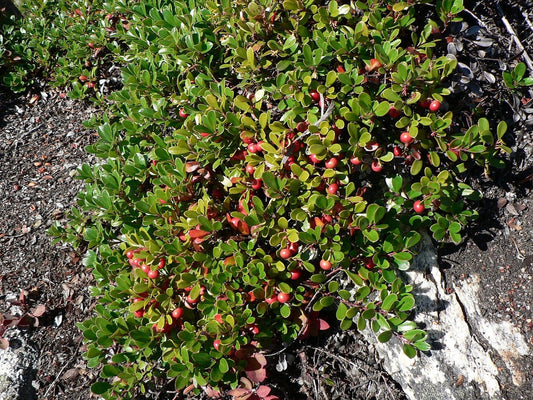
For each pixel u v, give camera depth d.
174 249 0.40
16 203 0.65
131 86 0.47
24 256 0.59
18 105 0.77
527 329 0.39
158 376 0.44
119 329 0.40
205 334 0.39
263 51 0.44
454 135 0.40
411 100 0.37
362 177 0.43
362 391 0.43
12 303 0.54
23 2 0.92
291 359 0.44
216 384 0.40
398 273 0.42
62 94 0.77
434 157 0.38
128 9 0.60
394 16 0.42
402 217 0.40
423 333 0.37
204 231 0.39
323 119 0.38
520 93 0.42
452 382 0.39
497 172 0.43
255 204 0.39
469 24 0.44
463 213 0.39
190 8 0.49
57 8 0.81
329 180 0.39
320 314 0.46
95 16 0.72
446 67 0.38
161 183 0.43
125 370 0.41
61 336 0.53
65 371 0.50
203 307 0.39
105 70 0.71
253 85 0.45
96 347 0.41
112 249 0.48
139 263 0.42
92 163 0.67
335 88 0.42
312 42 0.43
